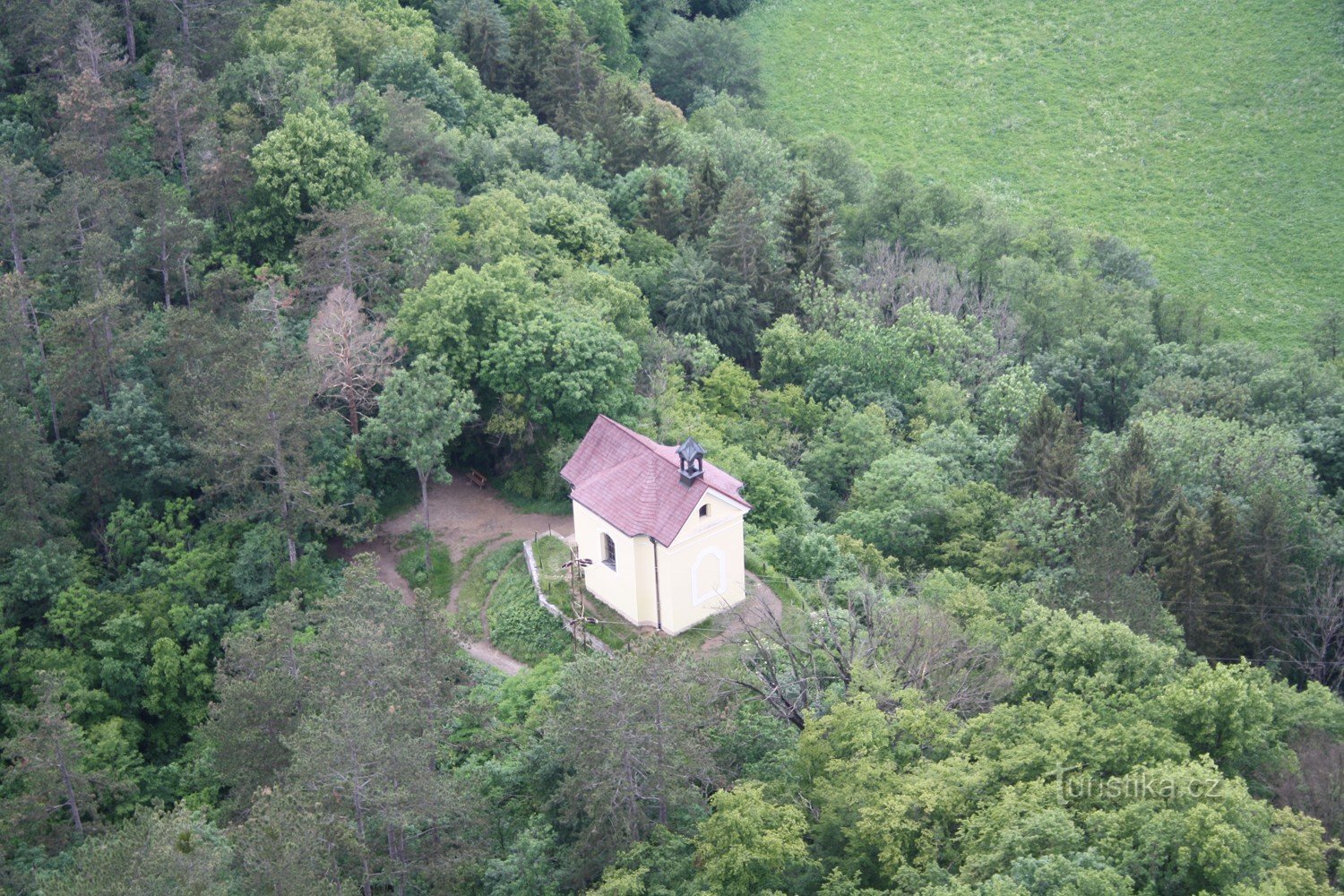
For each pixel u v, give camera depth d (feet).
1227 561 308.19
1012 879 179.22
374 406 333.21
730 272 421.59
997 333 454.81
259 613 287.28
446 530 326.24
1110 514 299.58
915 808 203.82
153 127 415.44
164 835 182.80
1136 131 652.89
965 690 240.12
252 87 424.87
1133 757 212.02
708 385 381.19
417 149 440.45
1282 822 204.03
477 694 250.98
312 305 351.25
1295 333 549.54
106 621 277.64
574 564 291.99
